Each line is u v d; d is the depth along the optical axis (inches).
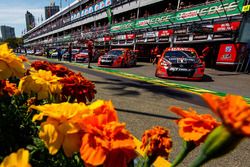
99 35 1440.7
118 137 21.5
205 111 203.2
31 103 58.1
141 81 370.6
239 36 549.6
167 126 155.2
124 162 21.1
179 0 847.7
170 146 32.7
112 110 24.7
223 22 592.1
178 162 26.9
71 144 22.9
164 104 221.8
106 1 1498.5
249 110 13.4
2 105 58.6
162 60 418.0
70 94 53.9
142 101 228.5
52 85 50.4
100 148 20.7
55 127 23.2
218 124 22.8
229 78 437.4
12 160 15.5
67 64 751.1
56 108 25.4
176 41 778.8
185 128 23.5
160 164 87.5
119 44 1182.3
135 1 1186.0
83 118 23.2
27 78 49.9
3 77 43.4
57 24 2723.9
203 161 18.3
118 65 642.8
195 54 424.5
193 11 715.4
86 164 21.2
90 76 419.2
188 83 363.3
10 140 50.8
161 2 1043.3
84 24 1920.5
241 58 551.2
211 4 645.9
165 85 337.1
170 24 823.1
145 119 167.5
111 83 339.9
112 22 1475.1
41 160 41.1
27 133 57.6
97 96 238.4
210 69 626.5
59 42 2497.5
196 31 661.9
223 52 579.8
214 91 300.4
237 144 15.7
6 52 45.6
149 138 32.7
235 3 562.6
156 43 901.8
